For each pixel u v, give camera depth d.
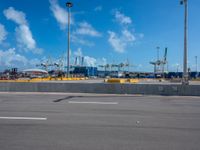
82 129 9.67
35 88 28.80
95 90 27.47
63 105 16.55
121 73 115.06
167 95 25.91
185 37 29.58
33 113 13.21
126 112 13.80
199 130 9.69
